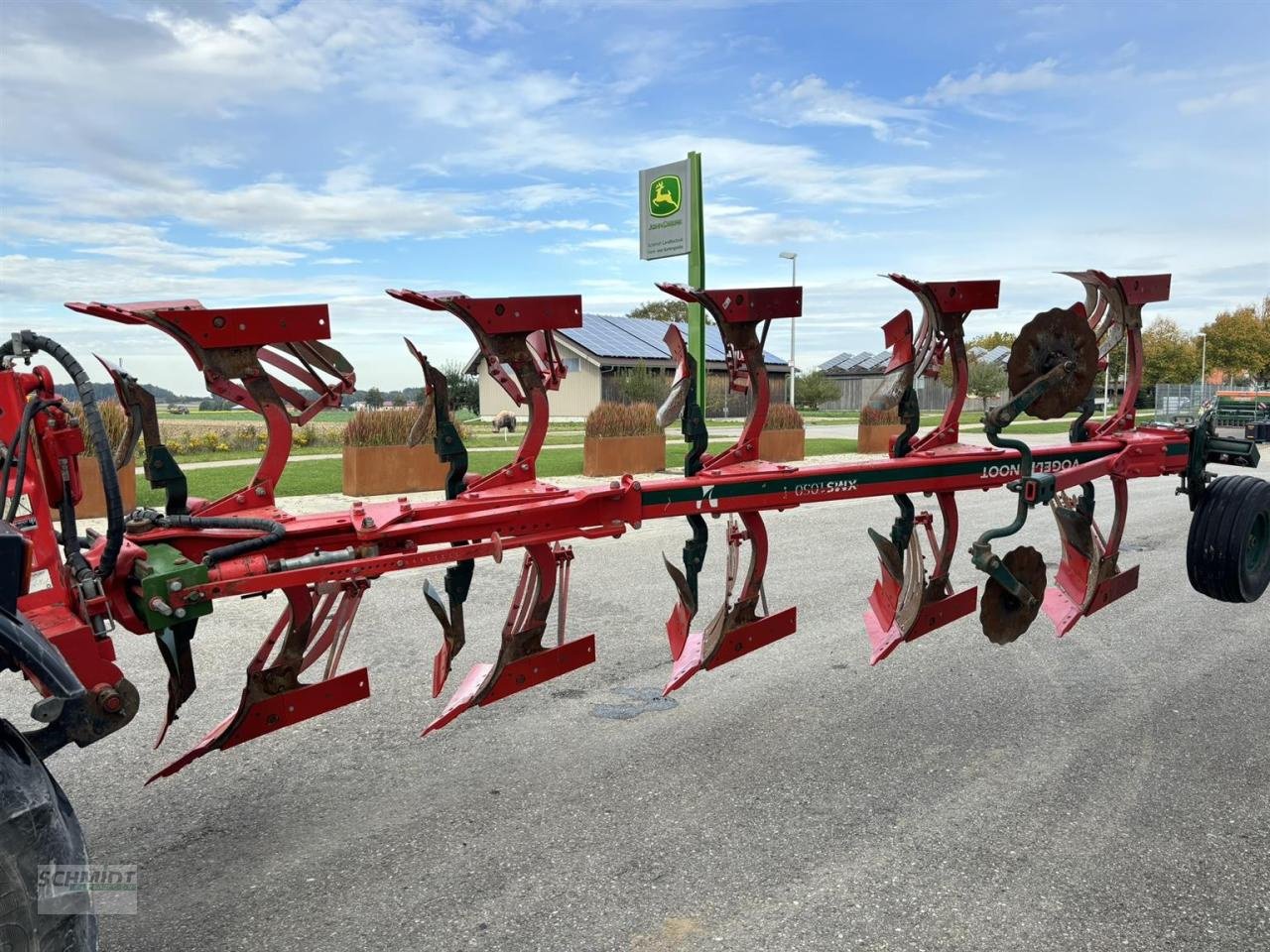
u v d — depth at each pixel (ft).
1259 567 15.96
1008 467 14.57
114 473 8.25
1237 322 165.37
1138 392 16.02
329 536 9.83
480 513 10.50
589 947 8.47
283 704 10.02
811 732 13.58
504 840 10.45
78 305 8.75
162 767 12.41
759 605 21.01
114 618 8.64
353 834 10.61
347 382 10.84
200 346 9.12
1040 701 14.82
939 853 10.12
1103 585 15.74
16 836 6.04
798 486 12.71
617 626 19.38
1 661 7.03
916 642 18.08
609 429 46.65
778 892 9.36
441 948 8.45
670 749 13.00
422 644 18.10
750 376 12.40
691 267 48.19
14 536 6.73
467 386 126.72
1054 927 8.75
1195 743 13.14
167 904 9.16
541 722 14.02
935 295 13.44
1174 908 9.05
